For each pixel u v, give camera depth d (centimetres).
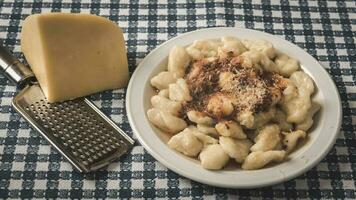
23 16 65
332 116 52
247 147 49
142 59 60
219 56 55
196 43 57
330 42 64
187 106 52
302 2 68
